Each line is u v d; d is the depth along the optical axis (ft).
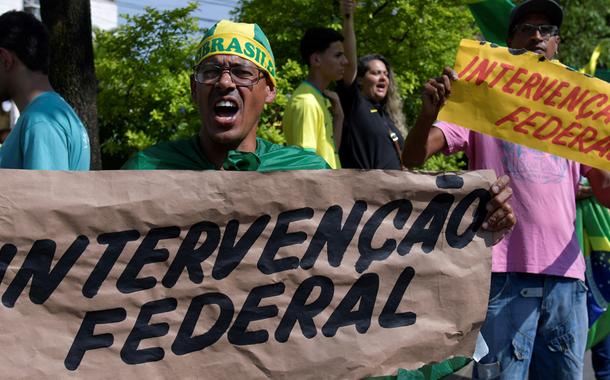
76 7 18.26
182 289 8.45
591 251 15.47
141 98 28.89
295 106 16.21
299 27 35.22
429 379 9.08
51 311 8.14
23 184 8.11
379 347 8.87
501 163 12.03
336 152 17.21
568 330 12.10
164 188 8.42
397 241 9.00
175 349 8.41
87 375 8.19
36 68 11.12
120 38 29.07
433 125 12.16
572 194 12.29
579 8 56.08
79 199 8.22
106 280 8.27
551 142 10.83
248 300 8.59
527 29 12.41
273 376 8.61
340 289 8.83
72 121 11.00
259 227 8.64
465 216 9.18
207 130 9.37
